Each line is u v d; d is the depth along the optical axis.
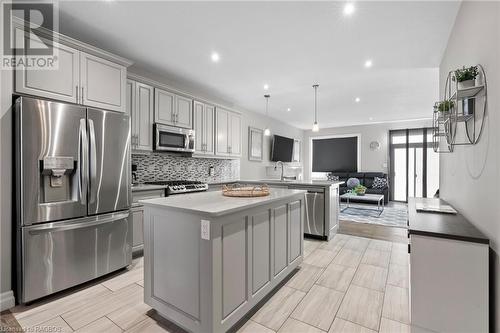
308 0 1.96
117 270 2.55
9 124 1.90
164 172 3.92
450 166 2.49
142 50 2.85
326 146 8.73
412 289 1.47
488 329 1.32
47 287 1.99
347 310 1.87
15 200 1.92
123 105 2.67
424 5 2.01
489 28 1.42
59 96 2.15
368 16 2.17
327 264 2.73
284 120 7.28
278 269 2.18
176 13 2.13
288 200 2.35
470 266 1.35
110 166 2.42
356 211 5.83
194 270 1.54
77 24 2.31
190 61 3.15
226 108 4.71
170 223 1.67
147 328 1.67
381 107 5.55
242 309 1.70
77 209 2.17
